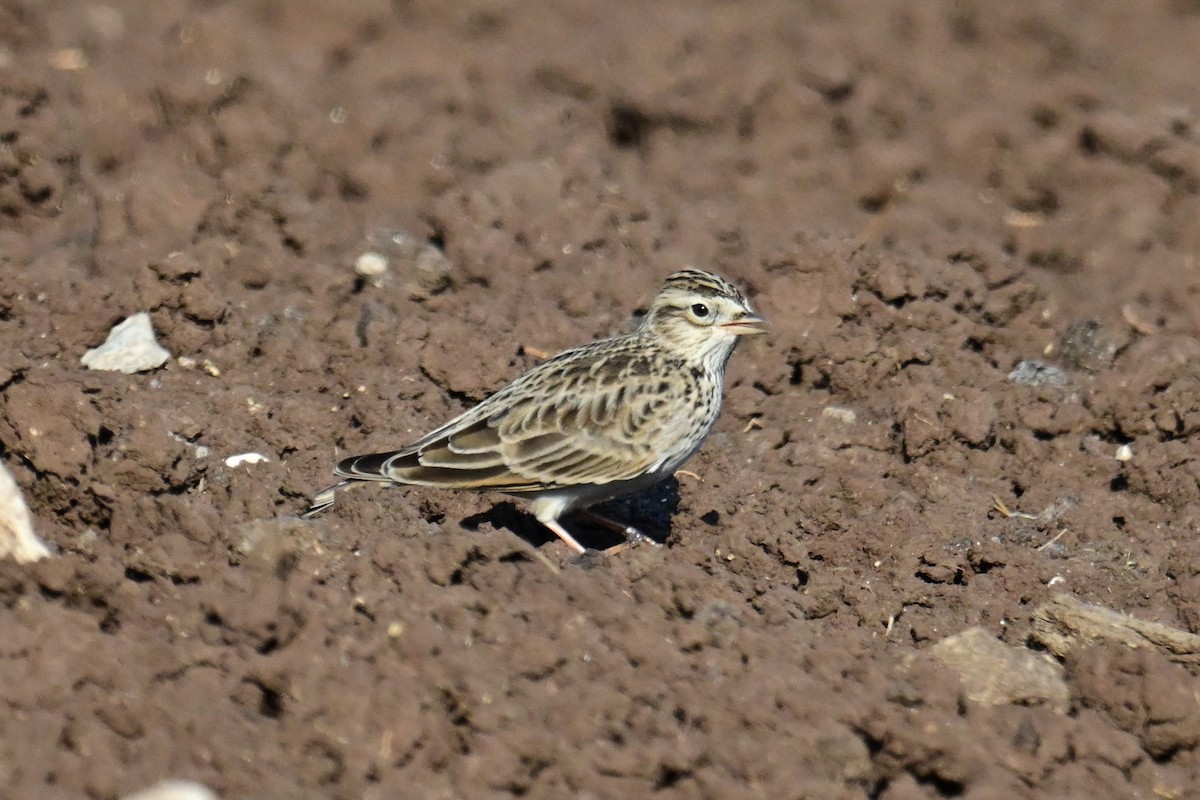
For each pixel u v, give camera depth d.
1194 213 19.95
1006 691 11.41
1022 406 15.70
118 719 10.12
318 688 10.38
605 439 12.97
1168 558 13.56
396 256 17.52
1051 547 13.84
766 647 11.43
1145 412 15.38
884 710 10.75
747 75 21.62
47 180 18.23
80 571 11.27
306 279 16.88
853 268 16.59
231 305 16.19
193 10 24.17
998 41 24.34
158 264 15.62
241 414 14.52
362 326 16.27
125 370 15.22
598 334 16.59
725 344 13.41
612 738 10.41
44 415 12.79
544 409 12.95
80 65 21.89
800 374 16.31
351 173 19.58
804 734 10.48
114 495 12.57
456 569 11.72
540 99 22.00
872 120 21.94
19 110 18.41
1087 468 14.89
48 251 17.58
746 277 17.02
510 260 17.67
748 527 13.25
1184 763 11.26
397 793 9.86
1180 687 11.32
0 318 15.96
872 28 24.34
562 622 11.25
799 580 13.12
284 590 11.21
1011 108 22.42
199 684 10.48
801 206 20.55
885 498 13.93
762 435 15.19
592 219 18.08
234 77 19.80
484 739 10.15
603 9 24.83
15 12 22.94
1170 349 16.56
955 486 14.40
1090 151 20.95
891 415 15.68
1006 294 17.11
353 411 15.07
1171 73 23.97
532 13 24.64
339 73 22.80
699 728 10.58
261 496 12.95
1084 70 23.95
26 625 10.64
